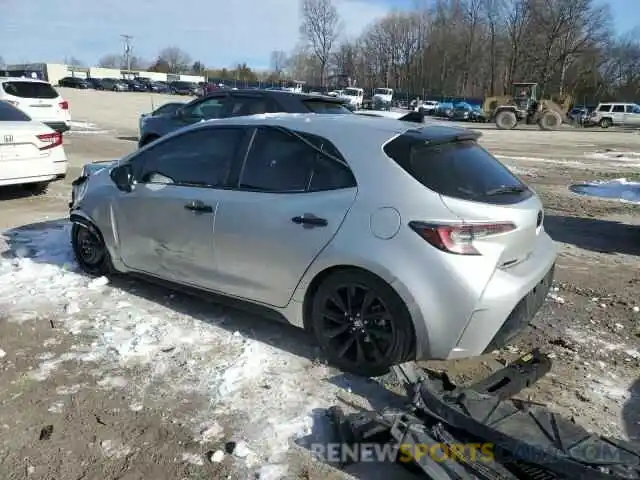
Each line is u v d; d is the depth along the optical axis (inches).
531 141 1008.2
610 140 1090.7
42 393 135.3
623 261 260.1
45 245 247.3
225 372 145.0
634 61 3134.8
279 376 144.9
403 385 131.7
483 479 101.3
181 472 111.0
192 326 171.9
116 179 190.4
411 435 110.5
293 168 153.9
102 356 152.9
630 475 95.9
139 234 186.4
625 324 185.6
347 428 118.2
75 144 631.2
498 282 129.3
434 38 3437.5
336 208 142.0
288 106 340.8
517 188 149.9
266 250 153.3
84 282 204.1
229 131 169.6
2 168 317.1
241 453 115.7
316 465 114.0
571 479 98.4
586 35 2839.6
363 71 3828.7
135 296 194.1
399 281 131.4
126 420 126.1
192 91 2635.3
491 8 3186.5
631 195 437.7
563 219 347.9
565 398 139.7
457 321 128.4
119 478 108.8
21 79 618.2
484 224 128.9
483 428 109.2
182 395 136.0
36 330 166.7
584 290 217.6
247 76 4522.6
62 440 119.0
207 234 165.8
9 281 202.5
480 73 3336.6
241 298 163.2
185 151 178.1
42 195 359.9
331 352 148.3
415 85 3631.9
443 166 140.3
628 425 129.3
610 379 149.8
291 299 152.6
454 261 127.4
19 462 112.3
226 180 165.6
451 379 146.3
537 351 148.3
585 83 3034.0
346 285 141.9
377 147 143.2
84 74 3631.9
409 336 134.3
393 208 134.7
